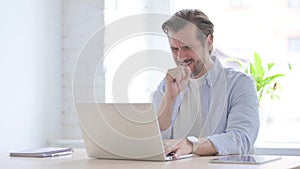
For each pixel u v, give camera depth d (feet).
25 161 6.79
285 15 12.84
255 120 8.18
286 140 12.55
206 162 6.31
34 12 13.19
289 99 12.65
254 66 12.37
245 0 13.15
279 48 12.85
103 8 13.52
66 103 13.98
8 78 12.34
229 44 13.23
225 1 13.32
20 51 12.73
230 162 6.18
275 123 12.73
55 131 13.82
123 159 6.78
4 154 7.98
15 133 12.53
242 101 8.39
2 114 12.15
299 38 12.70
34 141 13.12
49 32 13.69
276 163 6.20
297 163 6.23
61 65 14.03
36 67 13.23
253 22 13.08
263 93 11.71
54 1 13.85
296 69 12.65
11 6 12.48
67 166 6.06
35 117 13.16
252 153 8.49
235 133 7.82
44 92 13.48
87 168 5.81
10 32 12.42
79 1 13.84
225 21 13.29
